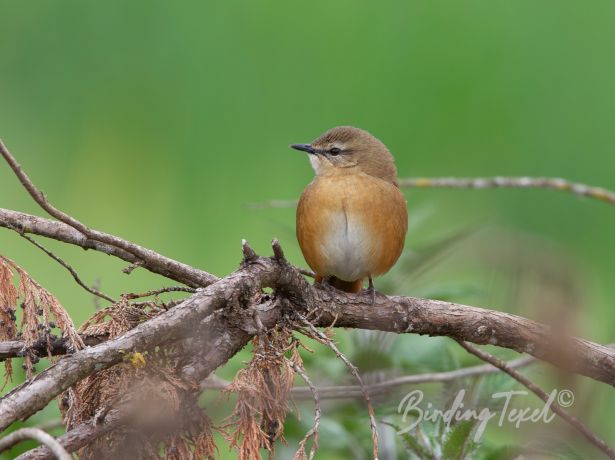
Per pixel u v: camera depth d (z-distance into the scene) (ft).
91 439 18.76
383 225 32.22
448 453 23.58
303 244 33.32
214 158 42.22
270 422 21.34
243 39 41.83
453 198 42.01
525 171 41.52
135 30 41.37
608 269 39.09
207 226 42.14
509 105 42.06
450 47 42.52
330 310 25.18
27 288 21.02
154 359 20.54
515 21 42.24
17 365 28.53
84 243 24.18
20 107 42.34
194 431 20.27
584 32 41.96
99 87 41.91
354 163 33.40
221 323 21.38
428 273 32.09
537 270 22.13
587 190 31.42
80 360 18.22
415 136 42.57
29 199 42.73
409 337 30.55
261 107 41.91
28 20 41.75
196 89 41.57
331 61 42.34
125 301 22.43
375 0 42.80
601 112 41.45
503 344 25.77
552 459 24.49
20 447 26.81
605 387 29.63
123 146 42.39
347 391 28.12
